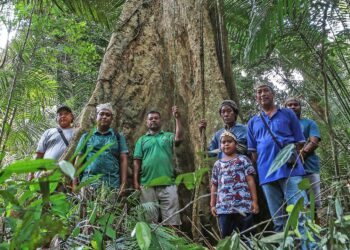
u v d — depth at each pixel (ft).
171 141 18.06
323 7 12.67
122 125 20.47
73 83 36.81
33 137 25.31
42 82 23.86
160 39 22.80
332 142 11.02
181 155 19.98
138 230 6.35
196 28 22.12
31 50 22.25
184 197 18.93
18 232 5.17
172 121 21.15
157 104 21.33
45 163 4.46
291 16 13.01
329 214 6.79
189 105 21.04
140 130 20.66
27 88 22.48
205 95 20.52
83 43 31.89
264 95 15.44
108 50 21.76
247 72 30.35
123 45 22.00
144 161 17.62
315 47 14.52
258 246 7.52
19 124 25.02
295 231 7.13
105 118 17.01
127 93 21.09
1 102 21.31
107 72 21.11
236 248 6.85
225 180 14.64
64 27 27.89
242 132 17.07
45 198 4.56
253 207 14.38
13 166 4.46
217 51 22.13
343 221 6.51
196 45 21.71
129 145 20.18
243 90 33.47
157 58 22.29
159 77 21.90
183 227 18.60
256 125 15.71
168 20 22.89
